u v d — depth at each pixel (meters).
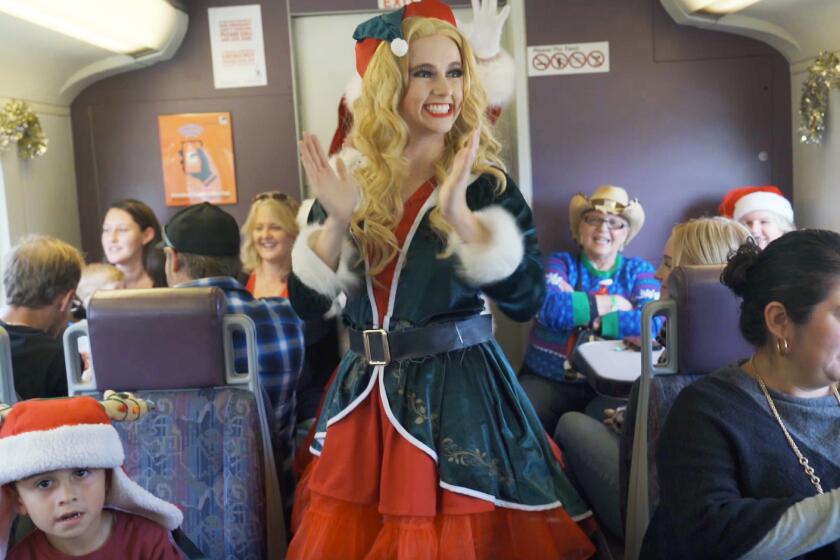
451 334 1.64
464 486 1.58
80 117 4.14
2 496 1.29
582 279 3.70
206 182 4.17
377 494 1.64
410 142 1.62
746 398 1.44
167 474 1.91
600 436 2.38
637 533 1.87
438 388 1.62
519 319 1.68
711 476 1.38
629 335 3.36
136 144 4.15
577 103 4.08
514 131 4.15
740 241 2.39
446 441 1.60
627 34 4.04
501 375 1.71
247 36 4.06
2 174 3.55
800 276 1.35
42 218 3.85
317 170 1.50
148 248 3.62
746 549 1.30
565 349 3.45
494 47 1.77
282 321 2.40
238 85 4.10
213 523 1.90
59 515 1.27
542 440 1.77
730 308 1.81
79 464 1.26
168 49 3.98
